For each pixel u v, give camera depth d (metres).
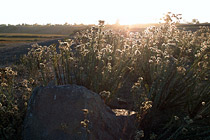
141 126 3.15
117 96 4.20
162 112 3.66
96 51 3.99
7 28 119.94
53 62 3.88
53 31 102.69
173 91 3.70
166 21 5.86
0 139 2.65
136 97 3.61
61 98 2.79
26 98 3.65
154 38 6.21
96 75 3.84
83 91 2.89
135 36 7.06
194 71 3.88
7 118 2.95
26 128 2.69
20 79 5.56
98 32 4.50
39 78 4.57
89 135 2.41
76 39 5.20
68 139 2.41
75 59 4.40
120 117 3.14
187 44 4.78
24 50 18.28
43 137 2.51
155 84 3.60
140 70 5.04
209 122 3.23
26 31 109.62
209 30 9.84
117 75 4.00
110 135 2.64
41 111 2.73
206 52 3.74
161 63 3.91
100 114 2.79
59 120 2.59
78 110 2.66
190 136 2.77
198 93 3.87
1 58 13.95
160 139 2.83
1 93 3.49
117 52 5.64
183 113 3.62
